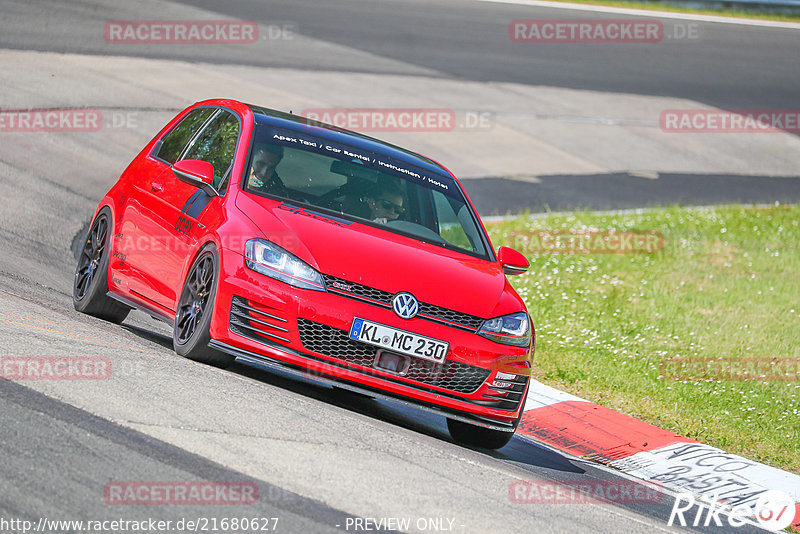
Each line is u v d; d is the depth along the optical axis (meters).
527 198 62.16
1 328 21.73
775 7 126.69
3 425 15.97
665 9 121.38
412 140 68.88
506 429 23.00
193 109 29.78
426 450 20.22
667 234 57.91
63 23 78.12
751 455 28.08
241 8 94.50
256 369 24.88
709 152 80.75
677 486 24.84
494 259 26.25
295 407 20.56
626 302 43.78
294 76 77.31
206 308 22.39
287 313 21.52
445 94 80.81
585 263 49.97
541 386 31.56
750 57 108.62
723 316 43.09
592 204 63.22
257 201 23.62
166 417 17.86
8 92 58.91
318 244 22.45
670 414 30.52
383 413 24.94
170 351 24.11
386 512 15.71
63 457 15.22
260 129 26.28
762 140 85.81
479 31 101.56
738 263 53.62
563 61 97.25
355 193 25.44
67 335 22.67
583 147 75.88
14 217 39.28
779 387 34.28
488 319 22.73
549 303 42.22
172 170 26.97
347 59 84.88
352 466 17.56
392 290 21.98
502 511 17.25
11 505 13.36
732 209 65.75
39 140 52.00
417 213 25.95
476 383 22.45
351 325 21.53
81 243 38.97
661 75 98.38
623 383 32.94
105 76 67.06
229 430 17.88
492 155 69.81
